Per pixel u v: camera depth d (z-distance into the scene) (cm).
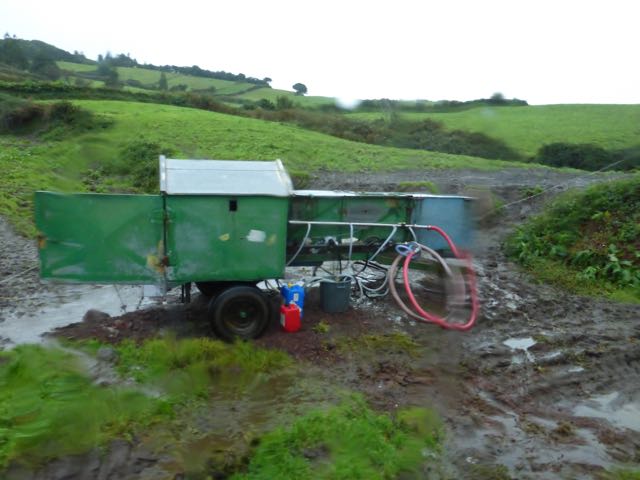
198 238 715
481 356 734
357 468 477
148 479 463
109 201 690
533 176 1989
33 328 798
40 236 682
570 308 935
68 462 473
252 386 634
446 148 2609
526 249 1215
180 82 5875
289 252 824
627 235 1141
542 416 604
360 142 2944
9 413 522
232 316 730
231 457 494
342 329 787
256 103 4372
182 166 756
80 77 5284
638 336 820
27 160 2170
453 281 906
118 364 664
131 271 708
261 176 757
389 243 866
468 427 567
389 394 625
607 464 518
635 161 2127
